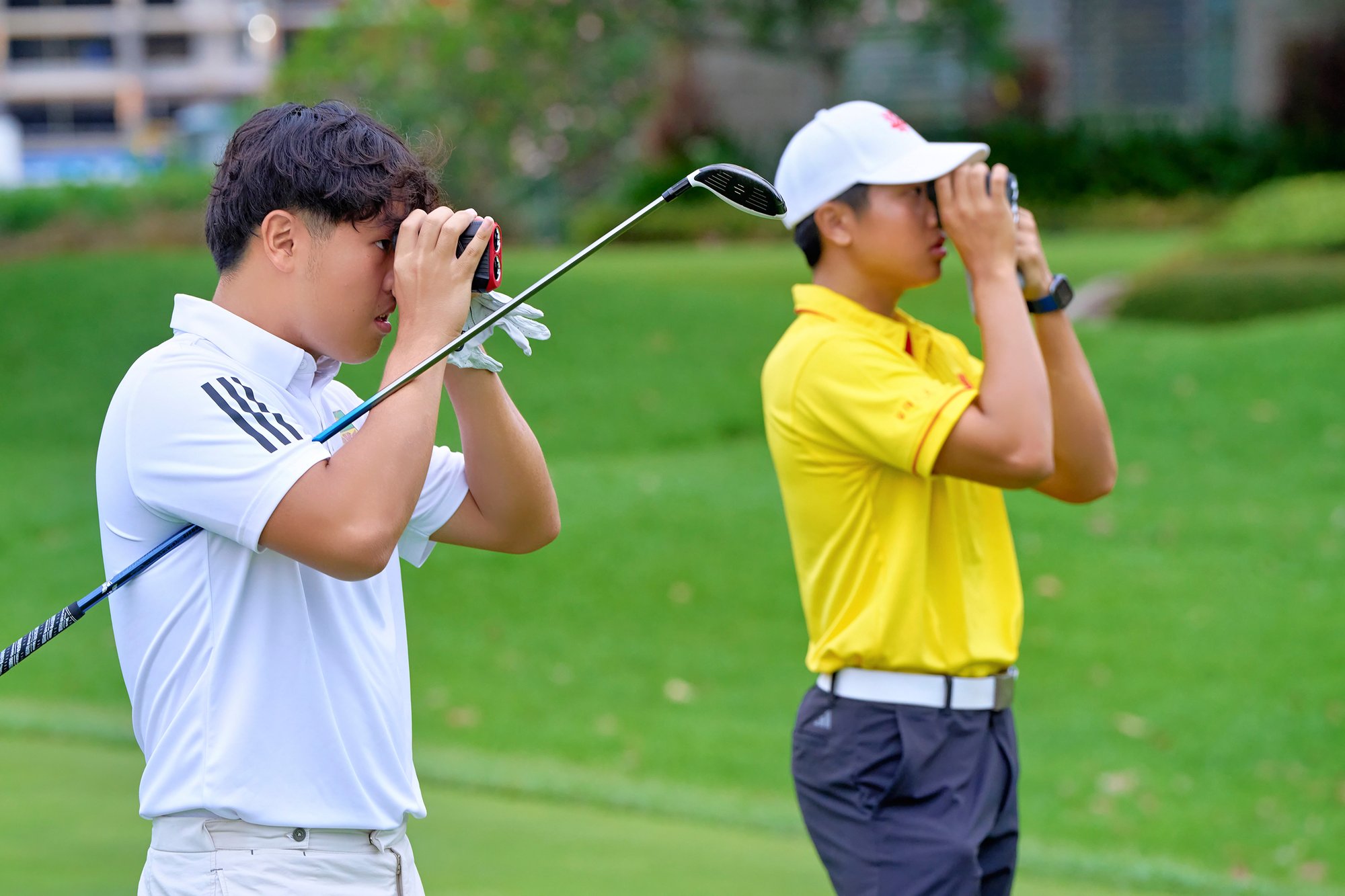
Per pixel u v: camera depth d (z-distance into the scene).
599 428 42.94
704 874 14.71
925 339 10.58
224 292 6.67
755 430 43.66
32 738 20.62
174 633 6.35
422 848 15.54
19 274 54.97
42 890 12.77
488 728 25.77
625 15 68.50
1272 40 77.56
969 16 71.25
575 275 53.19
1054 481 11.22
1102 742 24.94
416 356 6.41
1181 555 32.38
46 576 35.19
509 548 7.61
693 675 28.53
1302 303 47.81
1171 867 18.64
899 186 10.30
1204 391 41.06
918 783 9.59
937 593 9.75
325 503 6.12
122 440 6.38
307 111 6.63
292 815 6.32
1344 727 25.02
